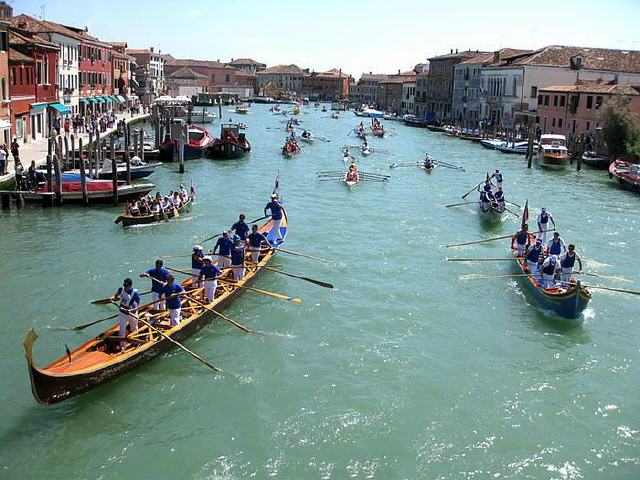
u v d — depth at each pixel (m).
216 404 14.81
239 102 166.88
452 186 43.94
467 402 15.08
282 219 28.48
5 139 42.91
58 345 17.36
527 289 22.19
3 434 13.51
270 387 15.56
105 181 33.75
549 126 72.12
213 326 18.73
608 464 13.02
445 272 24.12
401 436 13.72
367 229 30.45
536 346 18.06
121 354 15.34
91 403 14.63
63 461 12.80
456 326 19.28
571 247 21.09
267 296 21.20
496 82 91.62
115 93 90.06
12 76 45.38
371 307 20.59
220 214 32.91
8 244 26.14
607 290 22.61
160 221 30.27
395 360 17.02
